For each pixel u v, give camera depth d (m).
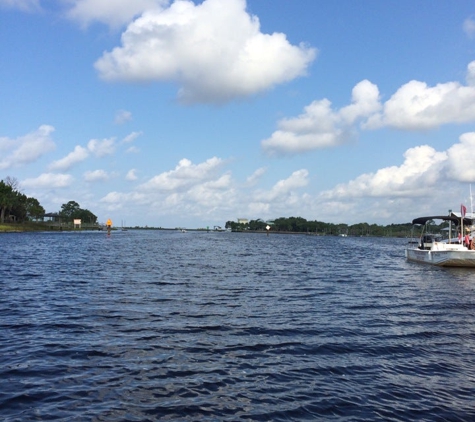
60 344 11.44
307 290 22.59
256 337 12.57
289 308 17.19
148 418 7.46
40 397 8.14
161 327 13.45
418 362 10.68
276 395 8.52
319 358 10.80
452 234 46.09
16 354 10.55
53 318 14.48
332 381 9.30
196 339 12.20
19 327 13.18
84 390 8.51
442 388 9.06
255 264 39.56
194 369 9.83
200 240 113.69
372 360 10.74
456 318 15.94
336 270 35.47
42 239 88.81
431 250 39.38
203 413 7.70
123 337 12.23
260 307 17.27
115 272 29.30
